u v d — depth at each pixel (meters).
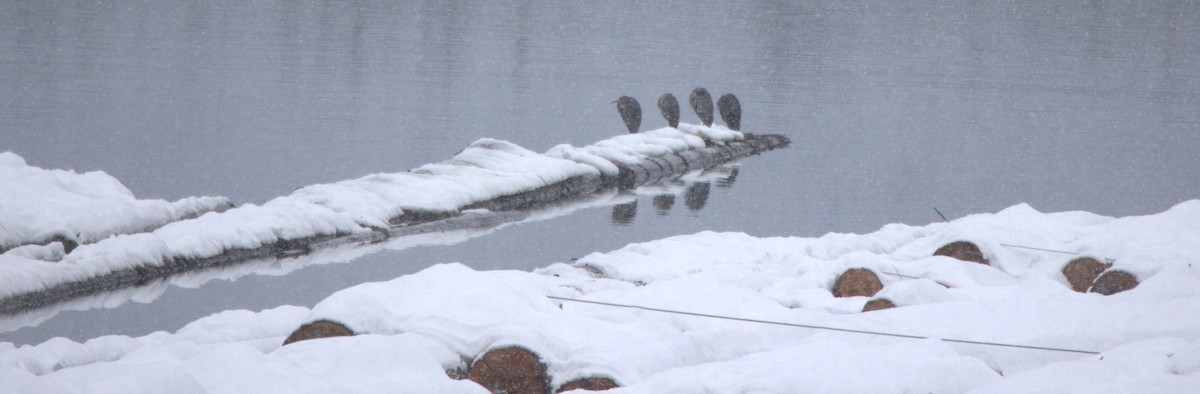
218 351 9.62
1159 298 14.46
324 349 9.83
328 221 25.09
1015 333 13.02
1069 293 15.90
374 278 22.59
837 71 81.25
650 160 38.62
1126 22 129.12
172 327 18.84
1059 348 12.55
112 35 83.31
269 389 8.99
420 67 74.50
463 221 28.05
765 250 21.88
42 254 20.38
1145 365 10.83
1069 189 39.53
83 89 55.75
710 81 73.38
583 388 11.05
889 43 104.00
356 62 75.25
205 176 36.38
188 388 8.42
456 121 51.56
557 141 48.09
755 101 63.72
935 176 41.09
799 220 32.59
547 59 83.88
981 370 10.59
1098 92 70.81
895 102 64.12
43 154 39.16
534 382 11.34
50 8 99.06
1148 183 41.00
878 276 17.86
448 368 11.28
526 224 28.94
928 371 10.34
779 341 13.16
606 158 37.34
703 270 20.08
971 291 15.77
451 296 12.44
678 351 12.09
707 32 111.50
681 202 34.16
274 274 22.36
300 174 37.38
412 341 10.30
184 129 45.38
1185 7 147.62
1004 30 118.31
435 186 29.12
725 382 10.17
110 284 20.48
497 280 13.02
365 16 111.56
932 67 84.81
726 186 37.34
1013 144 49.28
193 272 22.00
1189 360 10.41
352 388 9.13
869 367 10.34
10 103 49.84
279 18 104.12
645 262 20.08
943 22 126.25
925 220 33.50
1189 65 88.75
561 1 139.38
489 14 121.50
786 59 89.12
